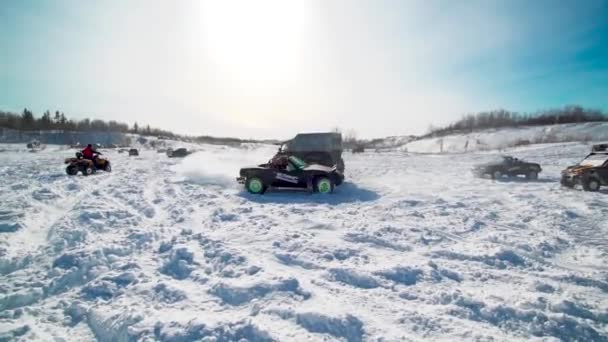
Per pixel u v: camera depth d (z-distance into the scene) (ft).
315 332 8.88
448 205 25.91
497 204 26.73
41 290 11.55
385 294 11.14
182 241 16.35
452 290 11.26
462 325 9.29
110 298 11.01
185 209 23.97
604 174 33.91
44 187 30.60
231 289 11.11
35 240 16.90
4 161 69.15
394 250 15.53
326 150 40.40
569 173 36.17
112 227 18.69
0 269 13.21
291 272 12.81
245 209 24.25
